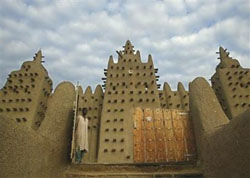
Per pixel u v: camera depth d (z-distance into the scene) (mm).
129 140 15234
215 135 9602
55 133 11070
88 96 24438
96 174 11234
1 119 6543
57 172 10555
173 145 14109
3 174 6410
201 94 12781
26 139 7824
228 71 18781
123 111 22531
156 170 11672
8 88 22375
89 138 22031
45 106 22969
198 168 11461
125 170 11734
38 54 24969
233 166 7980
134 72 25125
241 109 17141
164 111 15516
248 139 7027
